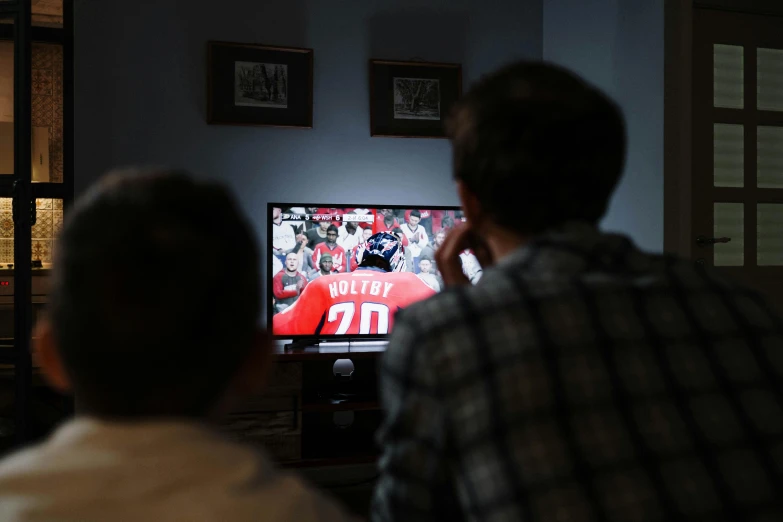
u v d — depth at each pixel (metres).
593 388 0.54
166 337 0.37
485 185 0.67
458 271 0.86
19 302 2.88
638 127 3.05
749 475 0.54
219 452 0.38
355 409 2.97
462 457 0.55
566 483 0.51
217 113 3.24
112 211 0.39
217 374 0.40
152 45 3.18
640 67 3.01
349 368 3.14
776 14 3.19
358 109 3.42
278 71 3.31
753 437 0.56
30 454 0.38
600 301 0.58
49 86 4.30
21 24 2.86
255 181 3.30
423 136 3.47
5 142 2.89
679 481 0.52
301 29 3.36
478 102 0.68
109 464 0.35
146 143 3.18
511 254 0.65
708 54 3.08
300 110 3.34
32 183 3.02
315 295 3.13
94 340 0.37
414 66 3.48
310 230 3.13
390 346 0.61
